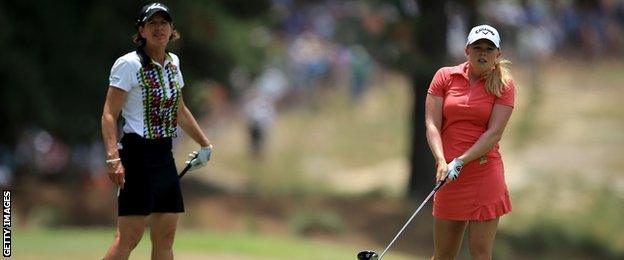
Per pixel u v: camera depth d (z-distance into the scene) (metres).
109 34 76.56
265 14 92.12
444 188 27.48
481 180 27.22
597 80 135.00
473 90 27.09
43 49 76.88
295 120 126.69
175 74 26.50
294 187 92.12
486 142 26.75
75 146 83.06
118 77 25.72
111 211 77.38
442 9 75.12
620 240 80.12
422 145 82.62
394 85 136.62
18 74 73.94
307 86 132.12
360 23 79.25
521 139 112.12
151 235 27.14
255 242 55.62
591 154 105.50
